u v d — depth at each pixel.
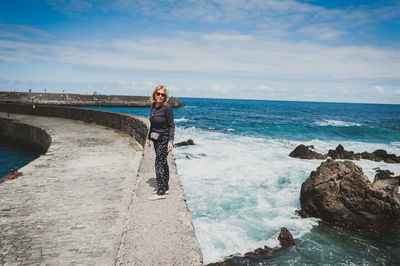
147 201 3.21
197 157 11.21
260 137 19.45
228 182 8.08
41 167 6.40
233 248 4.75
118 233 3.38
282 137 20.08
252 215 6.04
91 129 13.47
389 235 5.69
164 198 3.30
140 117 11.46
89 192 4.83
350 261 4.66
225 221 5.68
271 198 7.06
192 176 8.52
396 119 47.81
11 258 2.77
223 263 4.29
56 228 3.45
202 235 5.07
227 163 10.36
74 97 59.12
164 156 3.33
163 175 3.31
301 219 6.17
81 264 2.71
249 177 8.62
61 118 18.75
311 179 6.86
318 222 6.14
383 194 5.93
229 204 6.52
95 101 60.09
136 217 2.76
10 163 12.71
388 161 12.63
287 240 5.06
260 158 11.60
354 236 5.59
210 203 6.51
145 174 4.32
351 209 6.06
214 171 9.16
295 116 48.91
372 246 5.21
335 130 24.91
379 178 9.09
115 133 12.37
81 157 7.55
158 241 2.29
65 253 2.90
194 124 28.91
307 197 6.62
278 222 5.87
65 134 11.73
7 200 4.32
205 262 4.34
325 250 4.97
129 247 2.18
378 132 24.28
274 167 9.94
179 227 2.56
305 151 12.34
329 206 6.12
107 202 4.39
